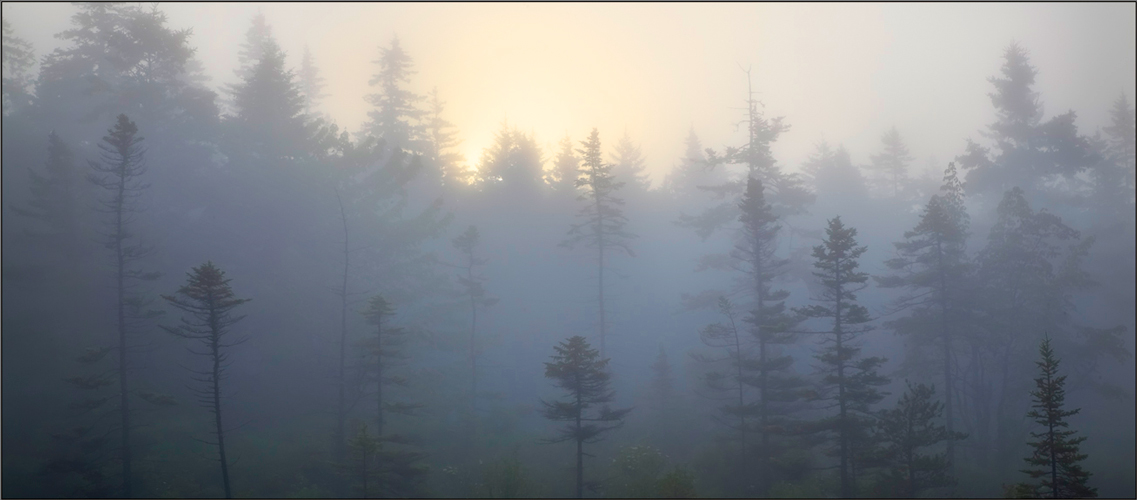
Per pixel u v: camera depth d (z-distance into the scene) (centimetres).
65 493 2248
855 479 2469
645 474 2542
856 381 2386
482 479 2594
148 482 2397
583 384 2441
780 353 3139
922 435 2142
